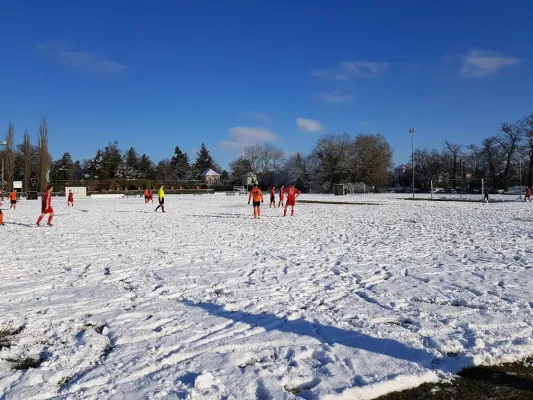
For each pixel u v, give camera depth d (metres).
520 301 6.84
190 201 51.91
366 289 7.76
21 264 10.29
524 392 4.08
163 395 3.89
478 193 73.31
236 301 6.95
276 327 5.69
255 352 4.89
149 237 15.56
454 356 4.80
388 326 5.71
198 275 8.92
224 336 5.36
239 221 22.45
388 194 76.25
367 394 3.96
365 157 92.19
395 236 15.32
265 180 115.94
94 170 118.31
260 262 10.41
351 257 11.04
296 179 104.12
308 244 13.48
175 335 5.40
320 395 3.86
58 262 10.55
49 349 5.02
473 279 8.42
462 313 6.27
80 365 4.56
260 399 3.86
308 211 30.34
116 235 16.25
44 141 74.12
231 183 119.94
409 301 7.00
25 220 23.81
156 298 7.18
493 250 11.97
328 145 94.81
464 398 3.97
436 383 4.25
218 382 4.12
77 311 6.46
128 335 5.40
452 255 11.23
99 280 8.55
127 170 121.50
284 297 7.19
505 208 32.47
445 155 101.94
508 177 81.56
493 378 4.36
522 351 4.90
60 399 3.86
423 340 5.21
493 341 5.16
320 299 7.08
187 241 14.37
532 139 76.06
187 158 142.75
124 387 4.06
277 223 21.06
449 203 41.44
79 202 51.03
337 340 5.23
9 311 6.46
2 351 4.96
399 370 4.38
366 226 19.12
